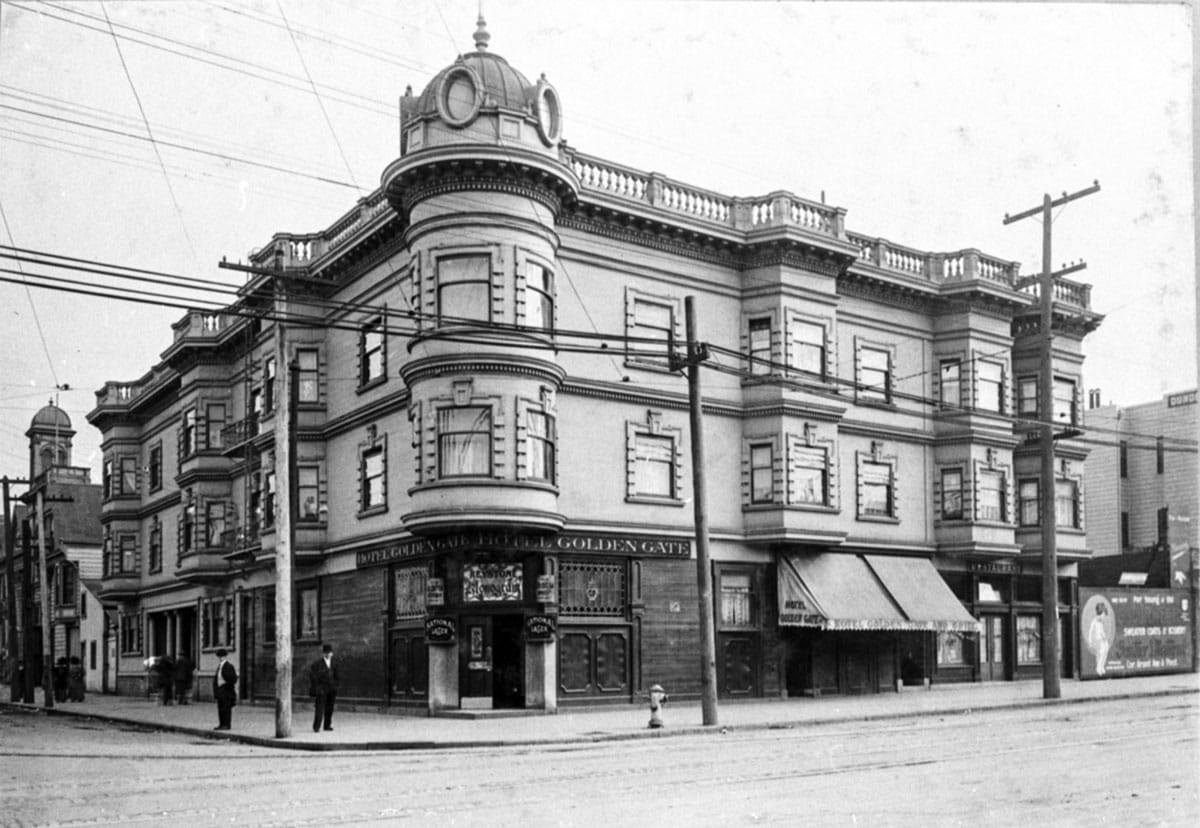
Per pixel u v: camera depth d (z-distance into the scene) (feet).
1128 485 169.99
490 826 41.70
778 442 112.27
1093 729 78.18
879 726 84.28
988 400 133.69
